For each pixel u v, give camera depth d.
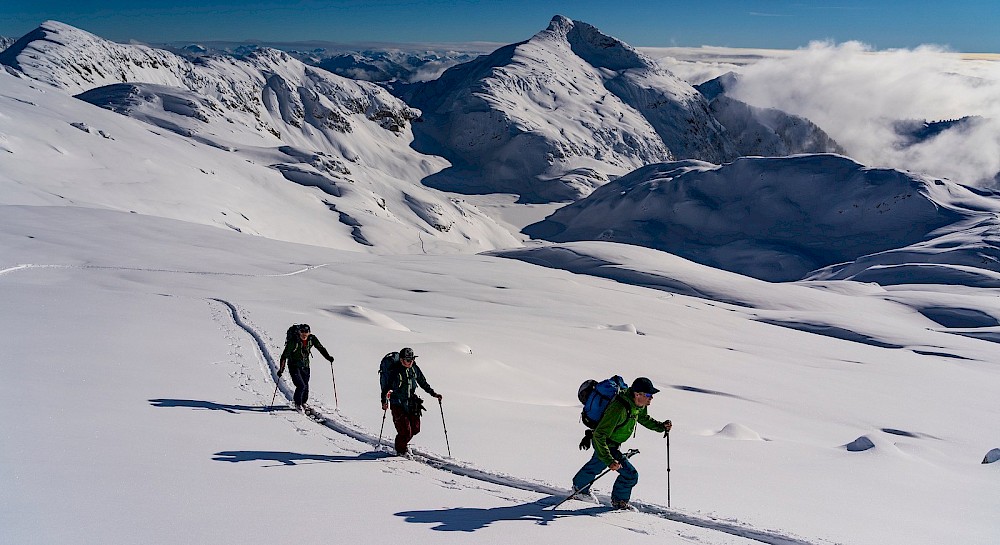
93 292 25.44
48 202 86.75
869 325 82.62
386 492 7.43
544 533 6.29
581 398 7.71
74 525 5.14
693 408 23.95
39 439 7.70
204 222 113.81
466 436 11.55
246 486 6.92
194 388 12.55
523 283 68.56
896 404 34.84
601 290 72.19
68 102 147.62
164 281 37.50
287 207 159.00
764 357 49.69
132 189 112.25
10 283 27.20
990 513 10.37
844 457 15.17
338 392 14.11
